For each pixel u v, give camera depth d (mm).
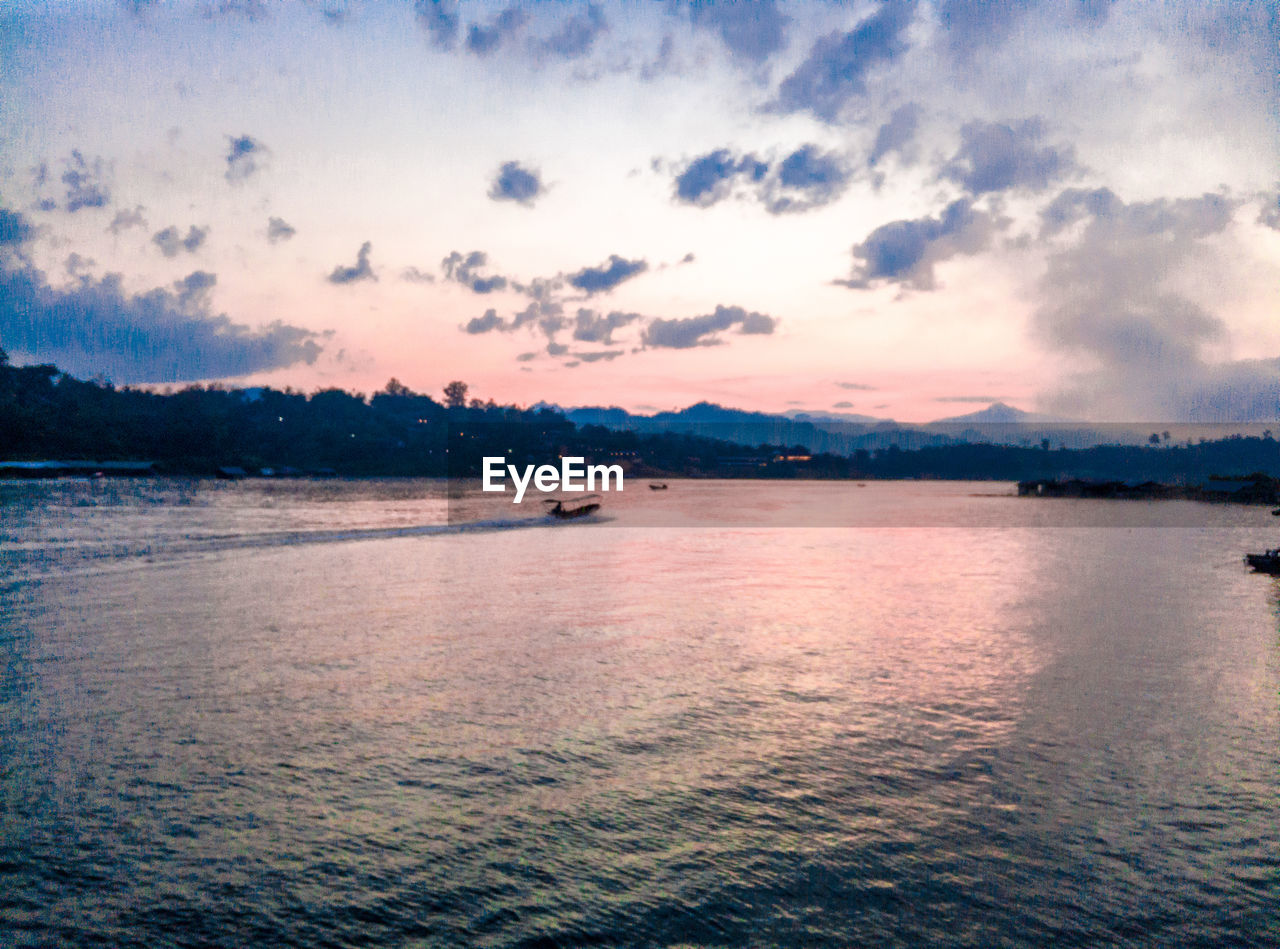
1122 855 9906
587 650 20203
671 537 55625
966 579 35156
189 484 140625
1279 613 26656
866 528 68562
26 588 28953
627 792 11555
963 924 8547
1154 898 9023
